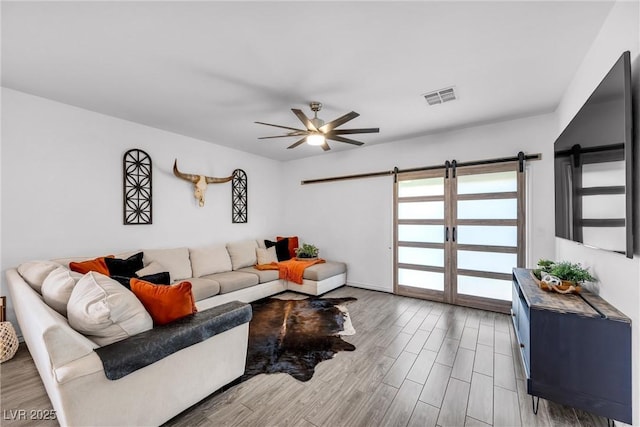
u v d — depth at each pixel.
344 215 5.28
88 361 1.36
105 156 3.45
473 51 2.17
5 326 2.46
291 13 1.75
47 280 2.02
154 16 1.77
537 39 2.02
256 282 4.23
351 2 1.66
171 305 1.83
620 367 1.59
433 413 1.84
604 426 1.72
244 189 5.31
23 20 1.80
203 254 4.20
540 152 3.47
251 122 3.75
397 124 3.84
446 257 4.15
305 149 5.18
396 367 2.39
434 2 1.66
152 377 1.59
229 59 2.28
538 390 1.79
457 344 2.80
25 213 2.87
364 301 4.24
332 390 2.07
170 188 4.14
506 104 3.18
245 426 1.72
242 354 2.14
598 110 1.74
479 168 3.88
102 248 3.41
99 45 2.08
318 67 2.40
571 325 1.71
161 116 3.52
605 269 1.89
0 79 2.59
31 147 2.90
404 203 4.56
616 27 1.69
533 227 3.50
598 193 1.74
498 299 3.74
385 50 2.15
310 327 3.23
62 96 2.95
